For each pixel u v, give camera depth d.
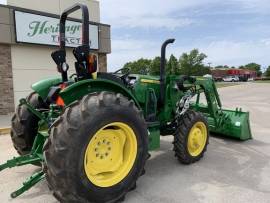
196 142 4.39
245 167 4.26
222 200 3.21
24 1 10.25
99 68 12.33
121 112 3.03
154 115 4.26
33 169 4.10
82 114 2.76
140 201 3.19
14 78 9.79
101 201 2.93
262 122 8.07
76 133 2.69
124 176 3.15
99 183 2.95
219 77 68.12
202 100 11.23
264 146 5.42
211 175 3.94
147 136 3.35
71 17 11.12
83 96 3.04
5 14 9.20
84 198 2.79
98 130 2.84
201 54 50.56
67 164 2.64
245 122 5.74
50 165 2.66
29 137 3.86
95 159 3.03
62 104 3.28
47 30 10.27
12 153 4.95
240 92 20.81
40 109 3.75
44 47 10.46
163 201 3.19
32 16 9.80
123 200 3.18
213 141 5.76
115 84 3.34
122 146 3.23
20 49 9.87
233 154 4.90
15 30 9.44
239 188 3.53
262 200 3.21
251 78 76.12
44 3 10.67
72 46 10.91
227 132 5.80
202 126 4.51
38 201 3.17
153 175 3.94
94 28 11.70
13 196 2.86
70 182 2.67
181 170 4.13
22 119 3.83
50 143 2.70
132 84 4.19
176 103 4.63
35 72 10.31
